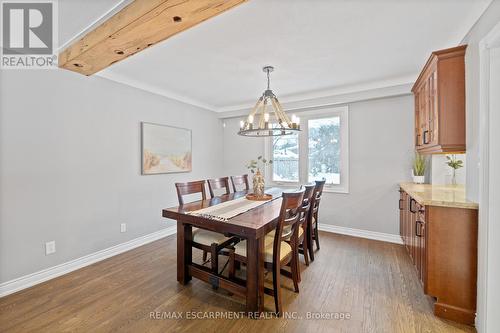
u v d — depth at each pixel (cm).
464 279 182
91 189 289
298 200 204
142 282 243
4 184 221
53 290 228
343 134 388
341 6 175
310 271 263
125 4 169
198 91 388
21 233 231
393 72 307
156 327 179
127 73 311
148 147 359
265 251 204
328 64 281
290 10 180
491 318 162
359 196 376
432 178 311
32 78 238
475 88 183
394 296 216
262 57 262
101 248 300
